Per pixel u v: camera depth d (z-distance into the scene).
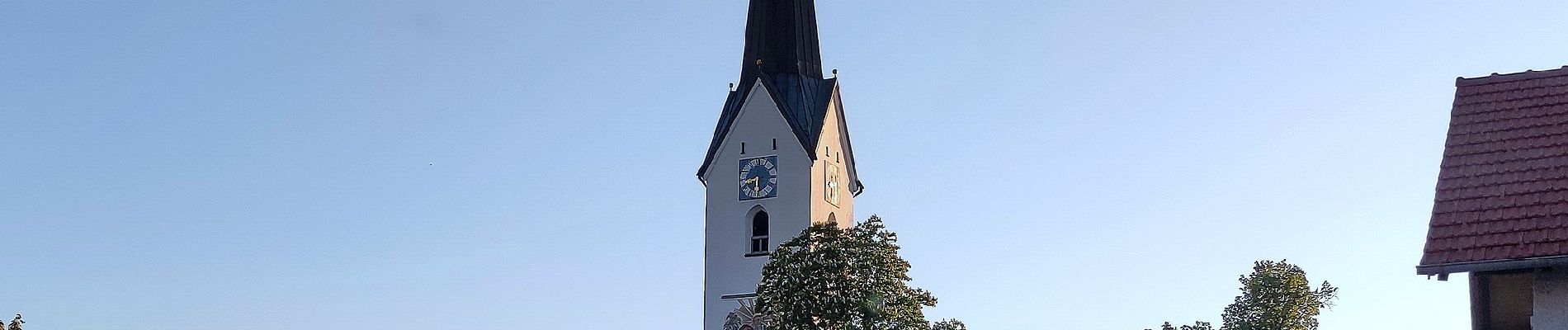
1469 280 28.94
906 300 57.72
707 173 86.44
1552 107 30.39
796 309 56.97
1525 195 28.42
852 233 58.69
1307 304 54.38
